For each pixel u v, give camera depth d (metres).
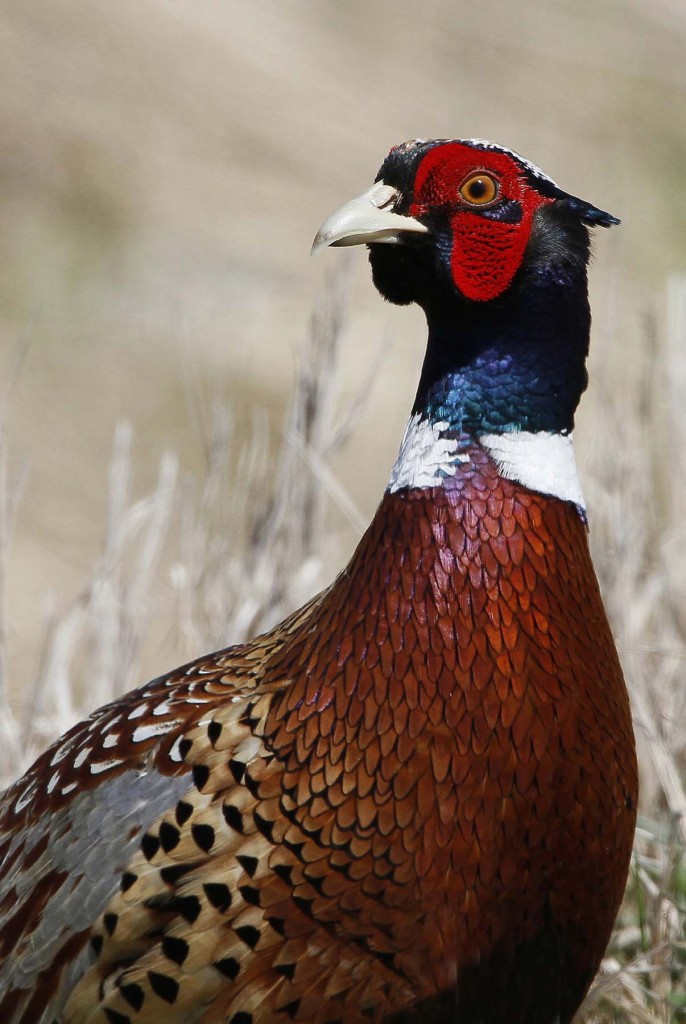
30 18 34.62
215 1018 7.44
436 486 7.68
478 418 7.69
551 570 7.62
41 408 24.12
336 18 41.34
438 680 7.43
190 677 8.32
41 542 20.80
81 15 35.41
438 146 7.75
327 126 35.06
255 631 12.50
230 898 7.41
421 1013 7.47
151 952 7.51
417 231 7.73
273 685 7.78
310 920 7.36
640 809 12.09
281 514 12.81
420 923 7.38
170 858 7.56
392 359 24.72
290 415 13.13
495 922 7.47
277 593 12.62
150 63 34.78
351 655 7.55
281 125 34.41
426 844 7.35
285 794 7.46
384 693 7.46
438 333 7.82
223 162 32.66
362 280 28.00
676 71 43.50
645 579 13.42
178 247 29.20
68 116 32.12
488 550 7.55
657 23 46.81
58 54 33.97
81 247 28.92
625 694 7.92
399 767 7.38
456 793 7.36
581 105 40.19
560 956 7.72
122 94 33.28
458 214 7.67
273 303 27.41
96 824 7.95
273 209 31.08
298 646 7.84
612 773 7.66
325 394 12.71
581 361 7.82
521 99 39.91
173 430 23.95
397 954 7.39
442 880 7.36
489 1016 7.66
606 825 7.66
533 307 7.67
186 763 7.76
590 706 7.59
